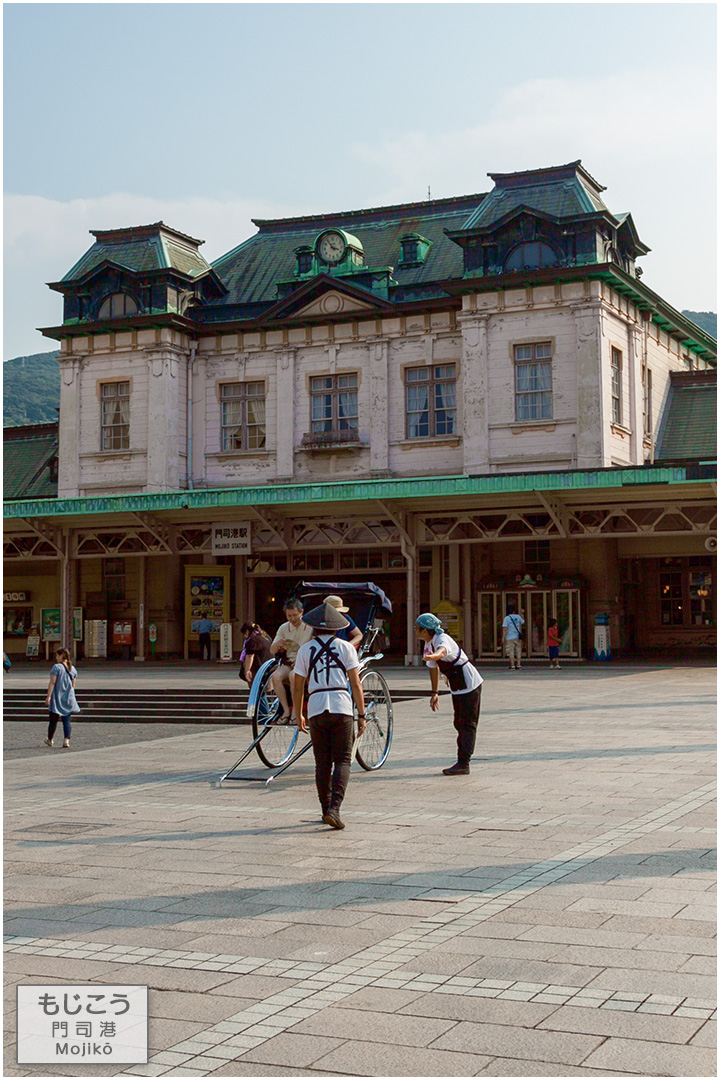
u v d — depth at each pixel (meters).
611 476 32.38
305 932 6.84
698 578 41.84
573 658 37.47
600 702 21.84
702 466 31.55
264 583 45.16
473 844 9.05
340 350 43.12
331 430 43.06
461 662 12.91
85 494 45.19
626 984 5.73
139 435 44.44
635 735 16.16
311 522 38.81
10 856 9.32
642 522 35.59
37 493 48.56
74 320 45.78
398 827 9.90
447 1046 5.07
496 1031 5.21
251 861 8.81
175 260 45.78
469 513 36.28
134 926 7.13
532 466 39.19
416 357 41.88
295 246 48.00
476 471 39.81
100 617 44.94
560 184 40.91
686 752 14.14
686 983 5.73
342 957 6.33
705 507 34.12
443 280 41.09
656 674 30.08
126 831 10.32
